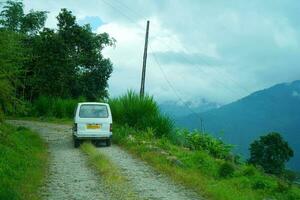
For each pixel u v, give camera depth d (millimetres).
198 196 10992
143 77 34250
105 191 11227
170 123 24375
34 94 47781
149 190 11531
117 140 21891
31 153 16594
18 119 38938
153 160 15828
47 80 45281
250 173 15500
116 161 16172
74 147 20656
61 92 46188
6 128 16938
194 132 24219
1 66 16141
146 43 34438
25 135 21125
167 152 18094
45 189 11344
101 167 13945
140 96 26375
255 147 46719
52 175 13273
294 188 14891
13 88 16141
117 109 26141
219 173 15477
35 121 37406
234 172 15750
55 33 46594
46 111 41375
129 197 10516
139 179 12961
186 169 14898
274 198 12641
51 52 45219
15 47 17094
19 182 11312
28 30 45031
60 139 23828
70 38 48125
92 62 48938
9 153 13938
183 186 12141
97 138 20578
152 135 22391
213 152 22922
